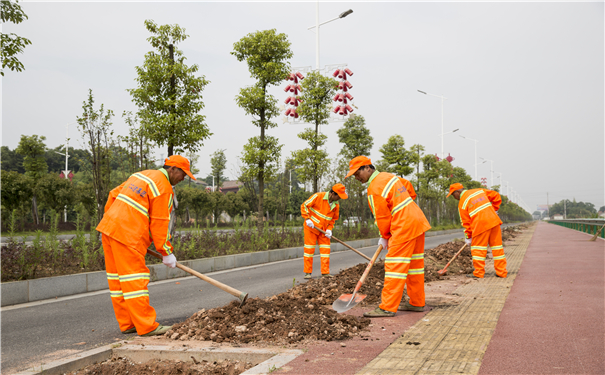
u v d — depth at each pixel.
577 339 3.76
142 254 4.51
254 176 16.41
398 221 4.99
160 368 3.46
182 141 12.09
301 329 4.13
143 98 11.79
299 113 18.41
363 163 5.50
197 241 12.69
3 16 8.52
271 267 11.23
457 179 50.94
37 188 27.47
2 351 4.13
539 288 6.46
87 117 11.02
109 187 11.44
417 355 3.36
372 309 5.43
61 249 9.09
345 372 3.01
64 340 4.51
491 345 3.62
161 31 12.16
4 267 7.36
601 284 6.65
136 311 4.38
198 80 12.16
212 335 4.05
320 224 8.66
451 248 11.80
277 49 16.27
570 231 28.36
